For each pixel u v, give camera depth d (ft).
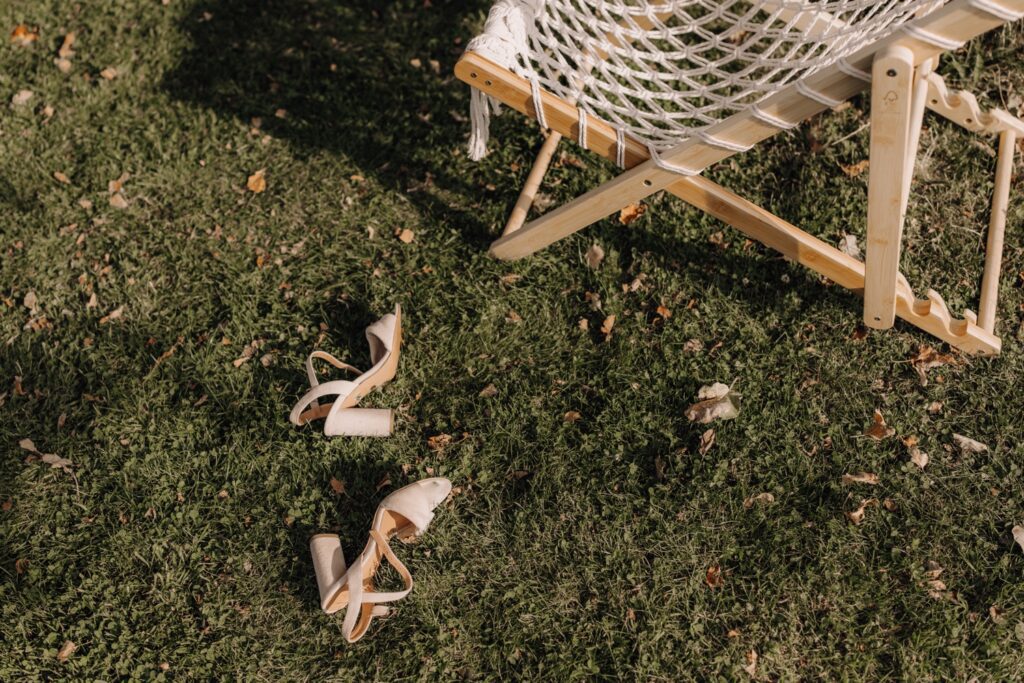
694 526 8.65
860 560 8.45
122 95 11.32
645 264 9.91
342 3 11.87
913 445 8.86
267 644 8.45
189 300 10.03
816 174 10.28
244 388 9.50
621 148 7.68
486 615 8.46
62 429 9.39
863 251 9.89
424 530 8.54
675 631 8.29
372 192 10.55
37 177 10.80
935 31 5.87
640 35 7.70
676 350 9.46
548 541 8.70
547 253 10.04
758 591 8.39
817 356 9.36
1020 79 10.59
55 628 8.53
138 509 9.00
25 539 8.95
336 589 8.16
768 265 9.82
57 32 11.84
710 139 7.21
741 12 10.93
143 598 8.66
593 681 8.15
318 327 9.82
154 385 9.55
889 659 8.09
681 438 9.05
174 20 11.81
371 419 9.01
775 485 8.80
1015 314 9.46
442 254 10.10
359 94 11.23
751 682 8.08
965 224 9.93
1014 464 8.72
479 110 7.94
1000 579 8.27
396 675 8.26
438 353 9.59
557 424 9.20
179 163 10.80
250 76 11.37
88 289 10.15
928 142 10.34
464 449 9.11
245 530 8.89
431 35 11.58
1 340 9.90
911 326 9.38
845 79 6.36
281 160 10.82
